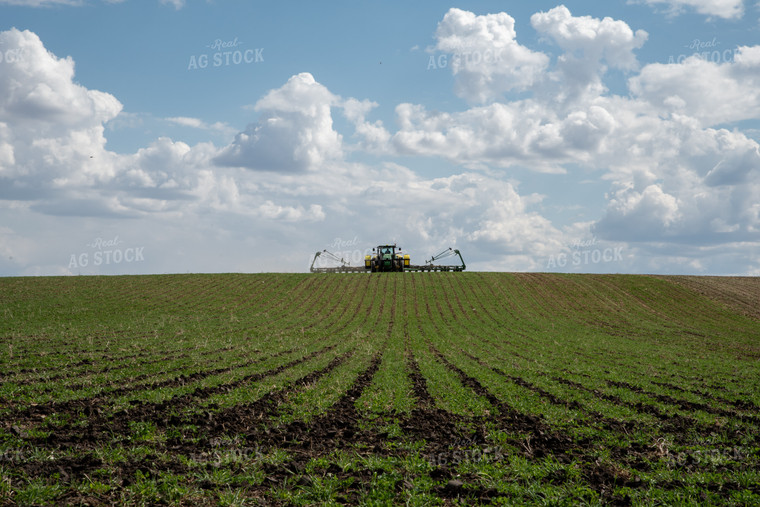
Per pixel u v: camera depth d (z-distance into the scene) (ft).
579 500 26.21
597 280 258.57
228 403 50.14
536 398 57.26
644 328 168.66
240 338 124.26
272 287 239.50
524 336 145.89
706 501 25.81
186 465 29.81
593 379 74.59
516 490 27.35
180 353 93.50
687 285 246.27
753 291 234.58
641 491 27.20
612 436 40.68
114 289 223.51
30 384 56.90
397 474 29.37
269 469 30.01
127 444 34.37
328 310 196.95
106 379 62.18
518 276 270.46
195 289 230.89
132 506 23.53
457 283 252.42
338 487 27.58
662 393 63.67
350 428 41.57
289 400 53.06
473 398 56.44
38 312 166.20
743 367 93.86
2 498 22.76
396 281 255.91
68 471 27.45
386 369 79.00
